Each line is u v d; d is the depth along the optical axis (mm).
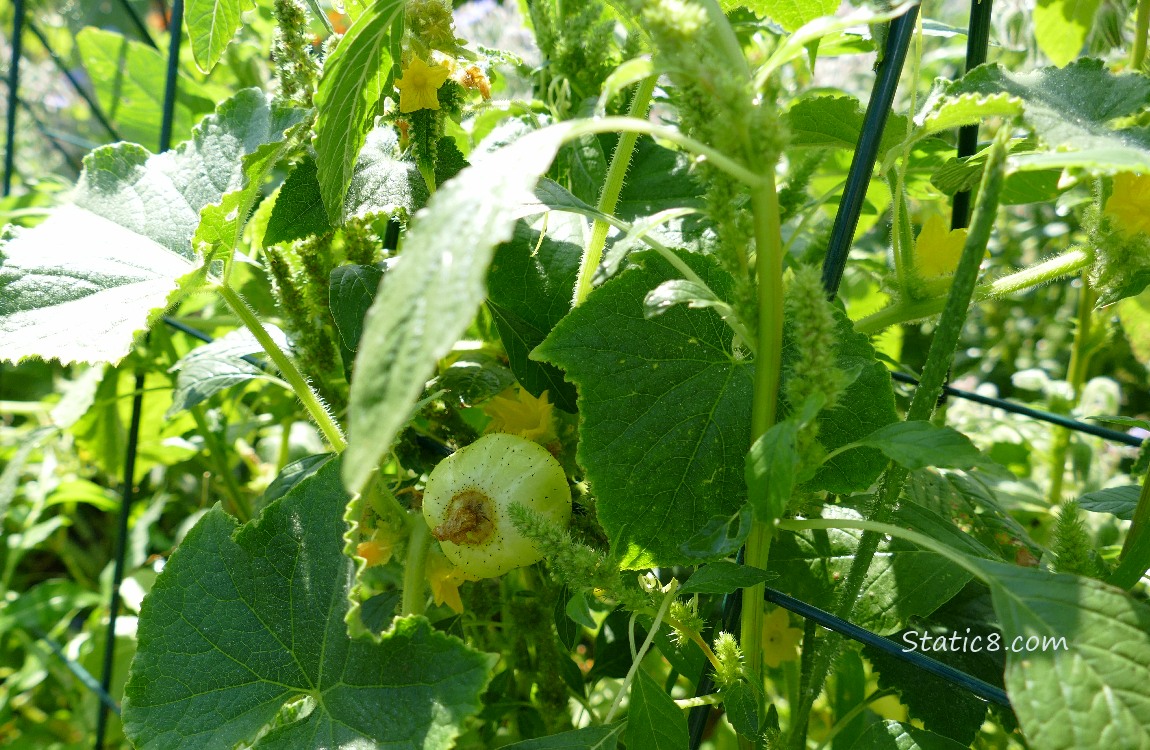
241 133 465
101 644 698
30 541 751
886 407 301
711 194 255
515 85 681
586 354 306
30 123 1079
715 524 288
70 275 397
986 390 677
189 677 316
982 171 386
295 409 630
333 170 357
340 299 381
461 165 391
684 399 308
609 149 462
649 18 227
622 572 339
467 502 329
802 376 250
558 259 385
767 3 360
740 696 290
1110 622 226
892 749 304
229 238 385
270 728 308
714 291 311
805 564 386
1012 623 233
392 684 295
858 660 449
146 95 730
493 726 479
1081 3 501
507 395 401
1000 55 648
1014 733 388
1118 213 321
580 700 438
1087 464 590
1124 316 562
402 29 347
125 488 608
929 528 372
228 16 434
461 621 421
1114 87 316
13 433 824
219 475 656
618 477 303
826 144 440
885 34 335
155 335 626
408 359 169
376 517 385
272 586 326
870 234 811
